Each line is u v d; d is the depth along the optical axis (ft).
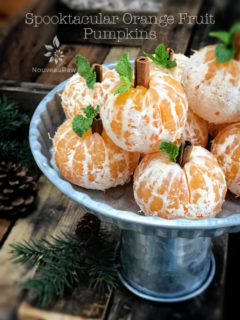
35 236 1.11
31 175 1.25
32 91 1.31
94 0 1.73
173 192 0.76
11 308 0.94
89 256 1.02
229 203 0.86
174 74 0.91
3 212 1.13
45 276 0.96
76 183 0.89
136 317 0.97
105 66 1.08
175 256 0.93
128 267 1.01
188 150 0.76
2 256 1.05
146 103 0.76
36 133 0.92
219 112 0.80
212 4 1.59
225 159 0.83
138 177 0.81
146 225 0.71
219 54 0.73
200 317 0.97
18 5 1.59
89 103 0.94
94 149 0.85
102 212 0.73
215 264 1.08
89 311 0.96
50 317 0.94
